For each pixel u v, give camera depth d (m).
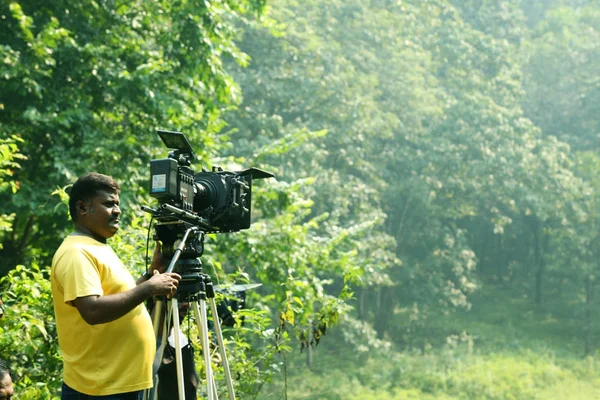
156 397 3.99
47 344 6.40
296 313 6.80
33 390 6.01
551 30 57.56
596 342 40.91
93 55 13.47
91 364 3.57
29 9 13.98
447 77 41.44
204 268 12.52
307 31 29.59
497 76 40.94
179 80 13.86
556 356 37.25
